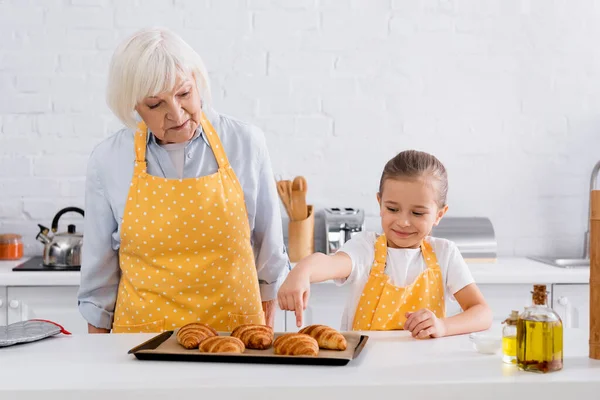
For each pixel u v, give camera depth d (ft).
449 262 6.56
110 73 6.04
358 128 11.80
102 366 4.68
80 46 11.50
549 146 12.00
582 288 10.30
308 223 11.03
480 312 5.92
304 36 11.68
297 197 11.04
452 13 11.80
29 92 11.50
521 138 11.96
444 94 11.84
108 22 11.50
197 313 6.71
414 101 11.82
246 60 11.64
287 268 7.53
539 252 12.06
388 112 11.81
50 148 11.57
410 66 11.79
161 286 6.65
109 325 7.11
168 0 11.53
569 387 4.32
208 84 6.31
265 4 11.62
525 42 11.88
